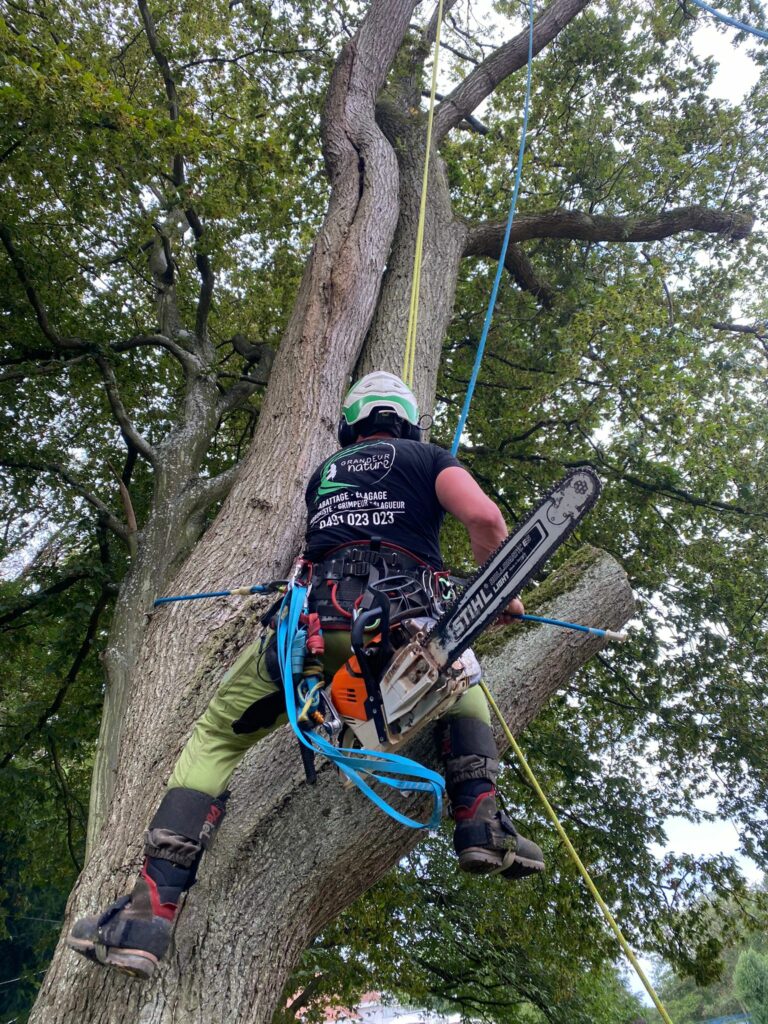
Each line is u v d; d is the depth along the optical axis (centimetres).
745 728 980
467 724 220
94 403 1105
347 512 217
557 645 286
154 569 788
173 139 739
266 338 1152
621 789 995
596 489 167
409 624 198
